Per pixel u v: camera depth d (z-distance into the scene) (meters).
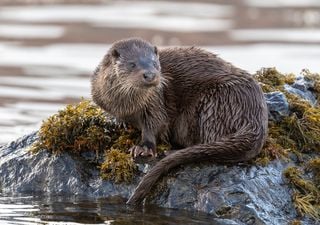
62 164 29.77
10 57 61.56
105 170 29.06
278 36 69.31
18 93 51.75
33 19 74.75
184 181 27.73
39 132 31.28
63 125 30.20
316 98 32.31
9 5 80.56
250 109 28.30
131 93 28.92
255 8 81.62
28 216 27.17
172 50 30.91
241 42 66.94
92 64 60.00
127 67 28.84
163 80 29.55
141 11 78.81
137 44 29.64
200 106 29.28
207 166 27.84
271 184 27.47
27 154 30.81
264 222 26.28
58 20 74.38
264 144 28.70
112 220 26.67
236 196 26.86
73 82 54.81
